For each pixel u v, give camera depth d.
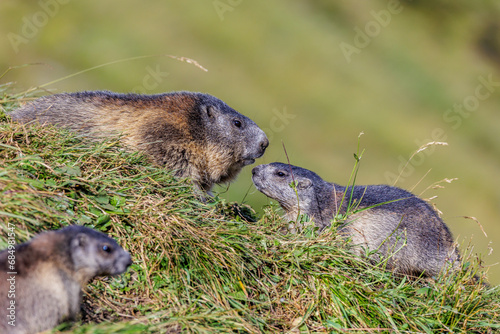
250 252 21.80
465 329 21.12
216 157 28.73
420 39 121.62
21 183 19.48
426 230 26.44
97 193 21.22
